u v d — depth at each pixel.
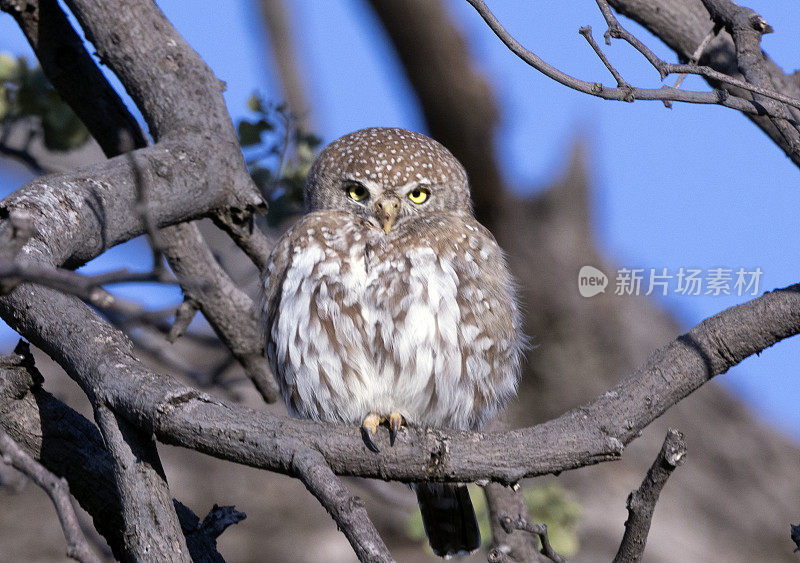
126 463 6.14
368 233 8.59
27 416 7.45
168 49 9.16
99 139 10.05
